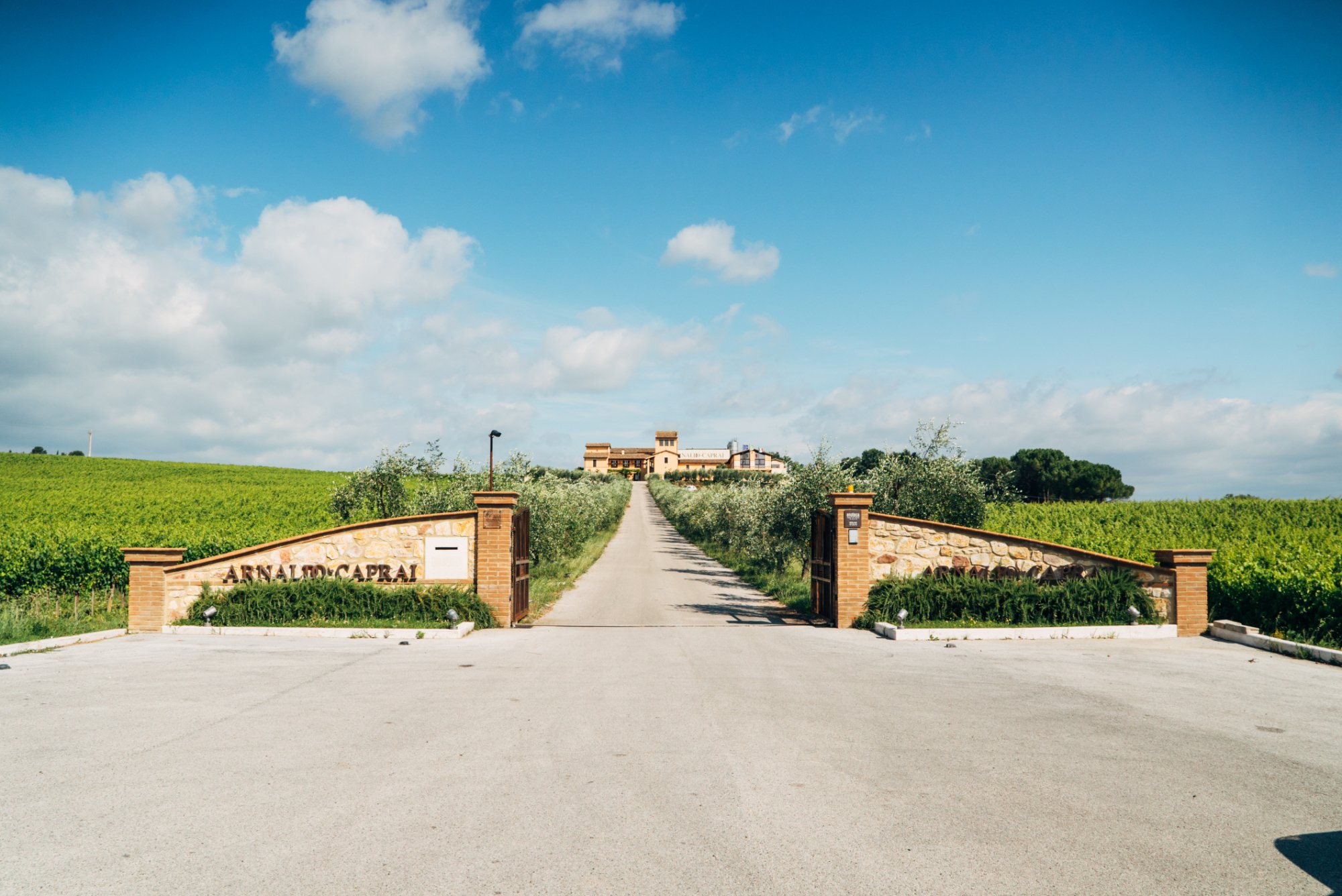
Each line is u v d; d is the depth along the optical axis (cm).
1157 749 605
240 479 6956
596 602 1888
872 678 887
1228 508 3775
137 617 1273
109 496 5100
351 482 2284
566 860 397
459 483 2239
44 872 379
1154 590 1312
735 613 1675
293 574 1352
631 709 724
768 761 567
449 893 360
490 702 752
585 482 5178
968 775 539
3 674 883
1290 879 386
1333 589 1170
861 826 446
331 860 395
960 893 366
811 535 1825
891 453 1928
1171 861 404
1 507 4384
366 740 614
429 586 1351
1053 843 425
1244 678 900
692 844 419
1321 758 586
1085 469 6419
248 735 625
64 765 544
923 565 1392
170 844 413
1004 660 1018
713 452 14138
